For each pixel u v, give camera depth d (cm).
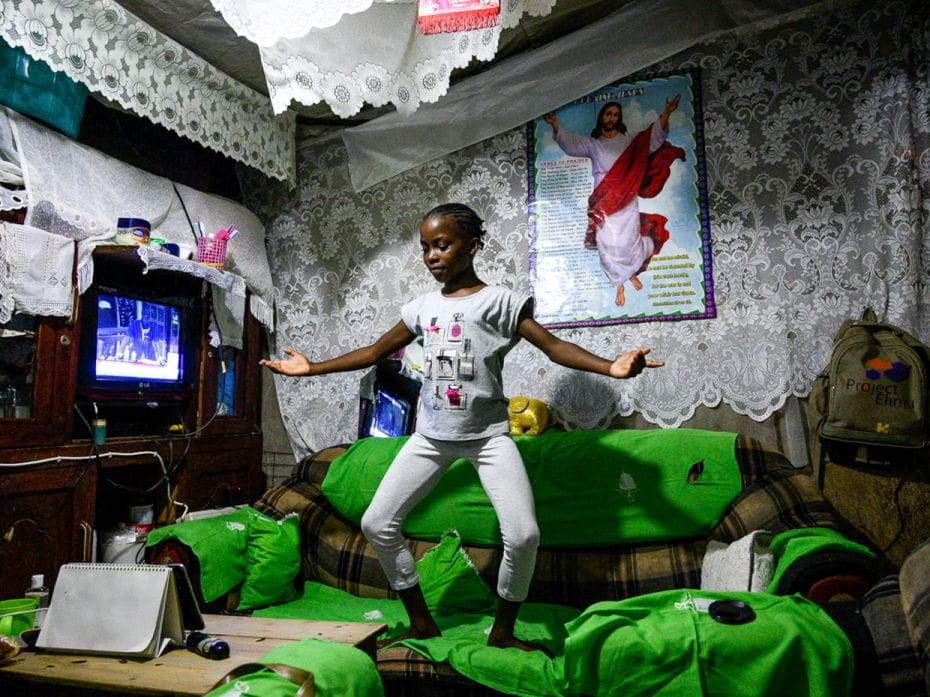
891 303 211
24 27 188
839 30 223
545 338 169
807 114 226
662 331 236
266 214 311
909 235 209
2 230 183
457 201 271
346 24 194
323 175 300
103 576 133
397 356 262
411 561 174
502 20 175
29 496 189
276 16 164
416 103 196
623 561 200
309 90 193
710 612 124
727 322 229
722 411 228
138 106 224
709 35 234
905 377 192
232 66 253
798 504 175
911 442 189
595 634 121
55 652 129
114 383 221
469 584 206
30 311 189
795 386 219
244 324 284
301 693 105
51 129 218
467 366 169
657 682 117
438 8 152
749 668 115
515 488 162
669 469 201
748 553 159
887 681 116
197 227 265
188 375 254
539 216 254
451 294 181
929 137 211
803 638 116
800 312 221
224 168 310
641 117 244
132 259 226
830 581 140
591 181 249
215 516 225
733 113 235
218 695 103
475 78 263
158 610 127
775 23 230
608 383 239
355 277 288
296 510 237
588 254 247
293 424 292
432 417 173
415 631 171
